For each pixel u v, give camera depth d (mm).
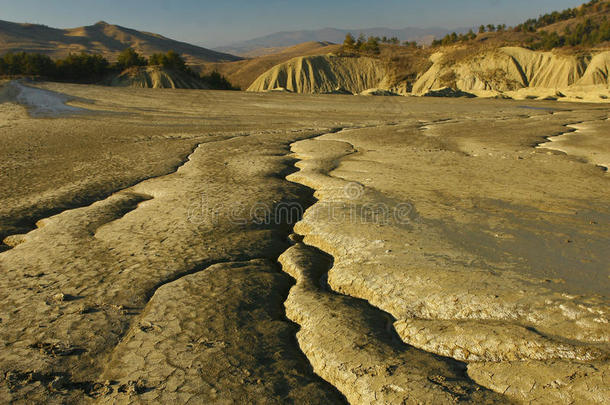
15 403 3080
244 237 6254
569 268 4766
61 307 4348
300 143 15070
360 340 3727
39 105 29625
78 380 3340
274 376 3387
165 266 5250
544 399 2920
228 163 11430
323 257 5664
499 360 3387
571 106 30859
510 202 7387
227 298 4496
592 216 6562
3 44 195000
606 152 11977
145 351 3643
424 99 37375
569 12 152625
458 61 77438
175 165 11320
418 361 3447
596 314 3793
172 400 3086
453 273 4727
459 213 6824
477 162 11031
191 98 35250
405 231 6070
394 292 4484
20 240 6301
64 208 7789
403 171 10078
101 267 5242
